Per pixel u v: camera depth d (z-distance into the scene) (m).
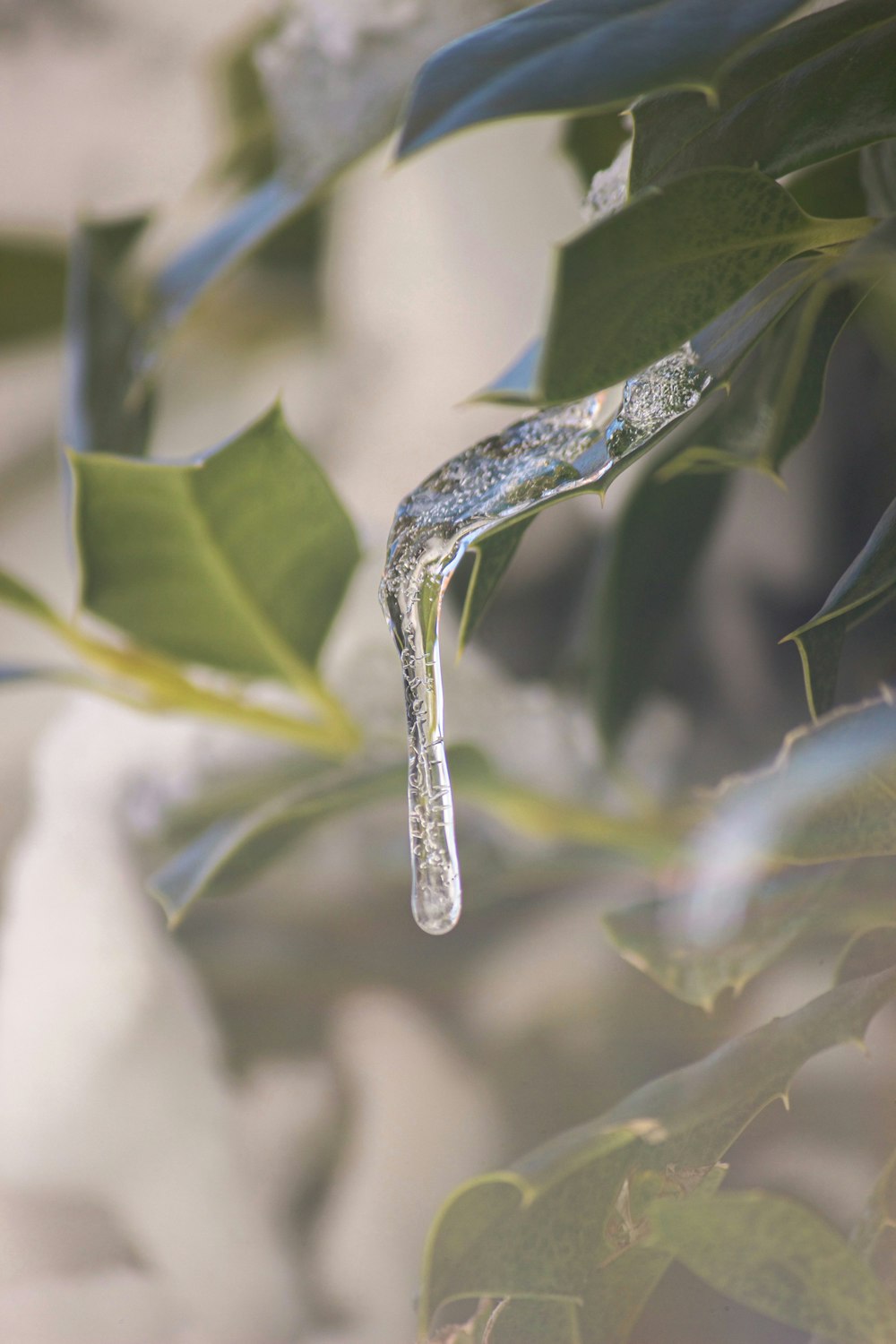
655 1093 0.41
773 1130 0.42
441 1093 0.47
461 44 0.38
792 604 0.52
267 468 0.44
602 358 0.38
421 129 0.38
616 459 0.39
